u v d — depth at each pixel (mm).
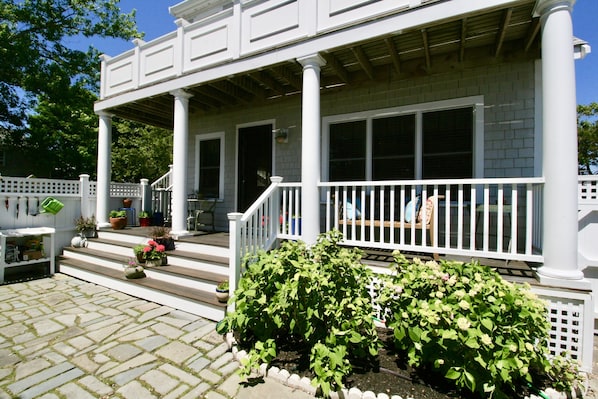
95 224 5715
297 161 5539
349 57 4109
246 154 6184
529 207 2689
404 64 4340
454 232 4223
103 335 2900
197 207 6578
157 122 7094
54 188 5605
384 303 2299
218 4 7070
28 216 5258
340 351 2057
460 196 2953
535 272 2842
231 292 3193
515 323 1945
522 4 2703
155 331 2990
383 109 4691
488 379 1840
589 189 3664
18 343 2736
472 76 4133
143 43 5203
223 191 6438
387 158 4695
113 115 6242
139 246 4359
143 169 14875
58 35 10359
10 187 5129
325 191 5082
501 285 2100
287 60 3691
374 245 3318
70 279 4812
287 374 2178
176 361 2459
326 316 2318
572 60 2451
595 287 3576
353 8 3338
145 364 2414
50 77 9898
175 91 4770
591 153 15398
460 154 4227
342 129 5051
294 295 2211
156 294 3742
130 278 4094
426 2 2945
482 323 1848
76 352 2590
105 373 2291
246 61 4023
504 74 3967
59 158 11453
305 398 2014
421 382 2100
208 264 3900
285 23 3768
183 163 4797
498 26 3406
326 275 2426
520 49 3822
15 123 10766
